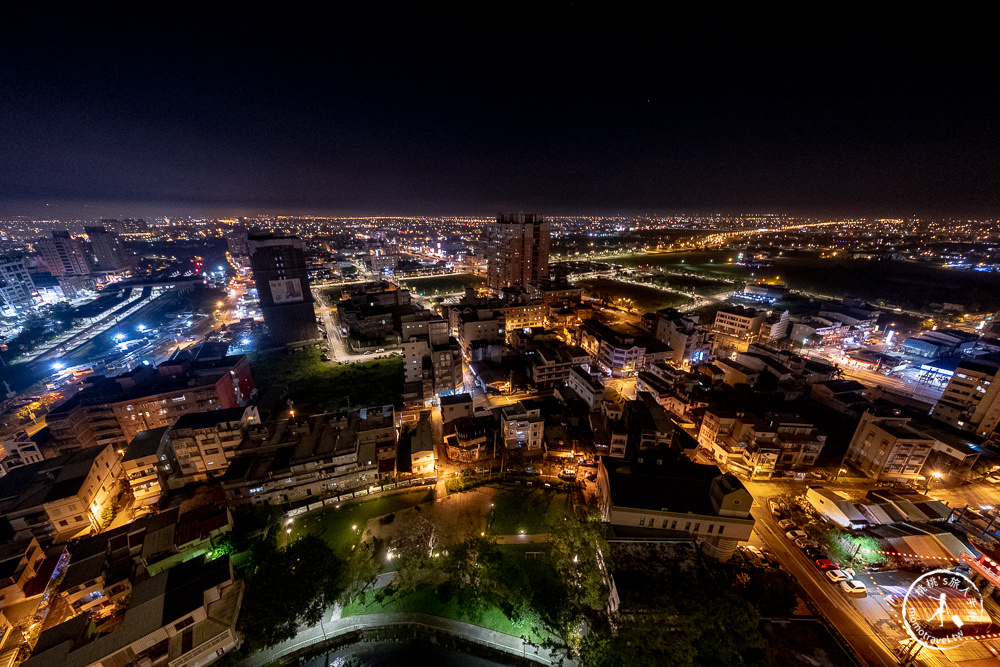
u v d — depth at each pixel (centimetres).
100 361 13338
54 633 4422
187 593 4647
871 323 14238
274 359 13112
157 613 4447
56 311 17975
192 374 9612
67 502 6081
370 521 6456
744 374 10475
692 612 4022
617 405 9019
